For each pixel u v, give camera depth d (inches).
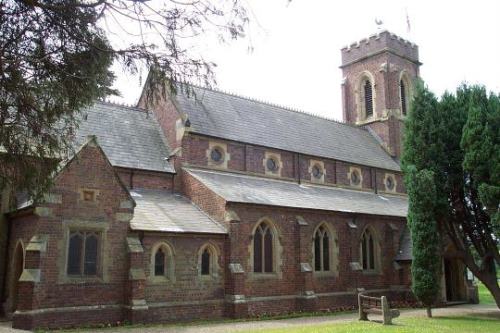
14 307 851.4
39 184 455.5
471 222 1115.3
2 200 902.4
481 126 1020.5
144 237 919.0
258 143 1288.1
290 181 1336.1
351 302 1225.4
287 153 1349.7
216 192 1058.7
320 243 1206.3
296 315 1055.6
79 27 388.2
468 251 1127.0
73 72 404.5
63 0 374.6
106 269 864.3
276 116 1492.4
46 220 810.2
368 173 1565.0
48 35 392.2
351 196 1428.4
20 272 863.1
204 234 991.0
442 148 1104.2
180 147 1155.3
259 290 1053.8
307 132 1518.2
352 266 1243.8
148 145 1176.2
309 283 1119.0
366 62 1895.9
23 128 429.1
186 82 403.2
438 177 1095.0
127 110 1240.8
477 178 1024.9
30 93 402.3
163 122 1240.8
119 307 869.8
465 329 818.8
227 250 1018.1
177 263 951.0
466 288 1398.9
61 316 798.5
